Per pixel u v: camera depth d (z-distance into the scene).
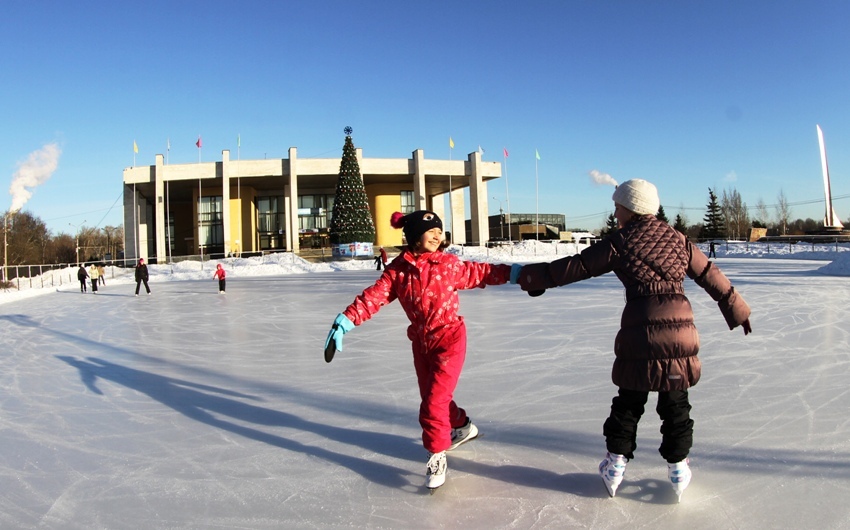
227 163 47.09
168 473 3.16
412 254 2.97
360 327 8.99
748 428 3.60
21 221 56.28
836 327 7.64
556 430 3.68
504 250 45.34
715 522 2.39
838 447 3.23
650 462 3.08
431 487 2.76
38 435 3.92
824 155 46.34
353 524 2.48
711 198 73.62
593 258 2.60
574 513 2.51
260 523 2.52
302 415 4.27
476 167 51.12
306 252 46.88
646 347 2.48
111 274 36.47
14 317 13.23
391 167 49.44
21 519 2.62
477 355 6.32
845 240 47.91
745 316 2.63
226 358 6.80
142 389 5.25
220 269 19.12
